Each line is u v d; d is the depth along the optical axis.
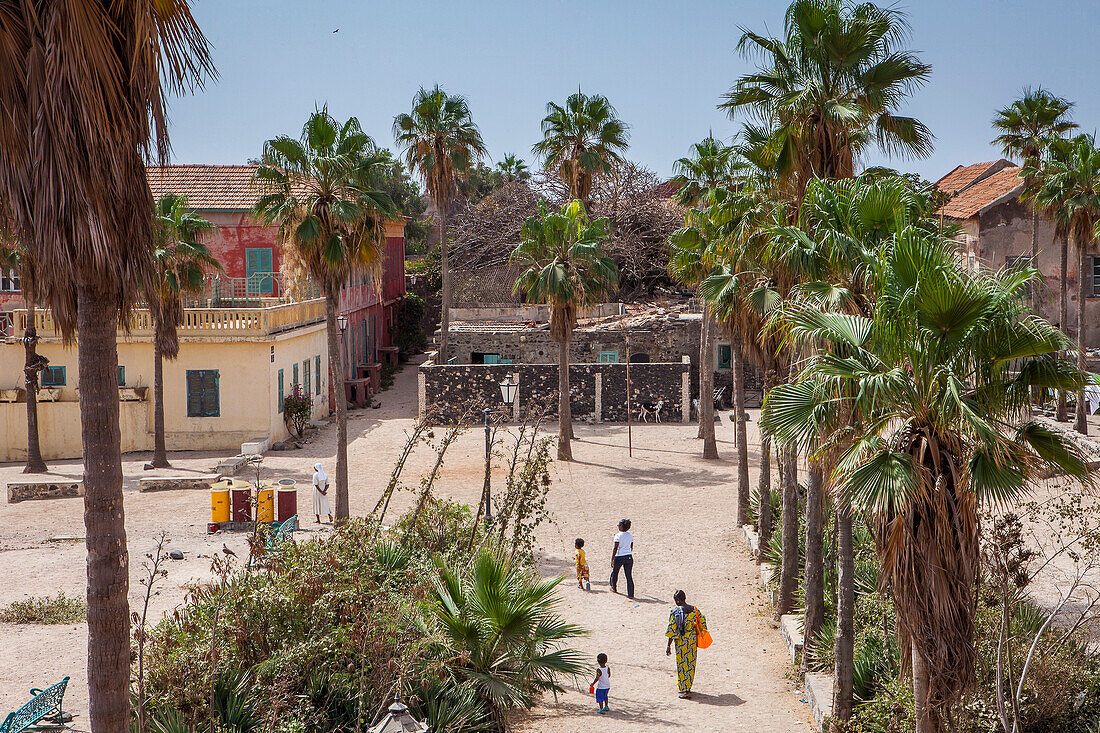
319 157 21.02
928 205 12.12
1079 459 8.66
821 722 11.51
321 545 11.61
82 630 12.95
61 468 27.81
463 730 9.71
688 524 22.72
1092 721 10.11
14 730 8.60
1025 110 35.56
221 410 30.33
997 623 10.51
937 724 8.77
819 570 13.57
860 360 9.25
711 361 29.86
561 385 29.94
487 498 16.73
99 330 6.79
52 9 5.96
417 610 10.55
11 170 6.29
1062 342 8.35
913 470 8.35
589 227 30.48
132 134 6.52
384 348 48.09
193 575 15.68
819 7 13.07
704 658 14.67
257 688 9.25
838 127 13.23
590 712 12.43
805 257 11.20
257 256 37.84
